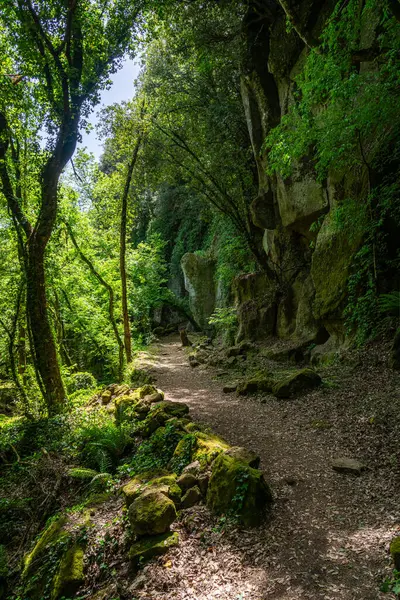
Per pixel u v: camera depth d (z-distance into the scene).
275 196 16.11
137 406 10.10
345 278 10.68
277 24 14.50
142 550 4.39
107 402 12.50
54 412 11.46
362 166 10.21
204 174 18.59
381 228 9.66
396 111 8.12
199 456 5.84
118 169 17.75
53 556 5.19
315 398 8.50
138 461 7.17
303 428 7.18
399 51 7.94
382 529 4.03
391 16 8.23
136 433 8.70
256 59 15.62
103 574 4.59
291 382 9.17
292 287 15.67
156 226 36.06
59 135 11.38
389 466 5.27
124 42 12.09
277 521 4.47
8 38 10.62
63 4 10.43
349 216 9.91
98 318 19.91
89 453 8.25
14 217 11.80
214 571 3.88
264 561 3.88
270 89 15.42
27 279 11.47
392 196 9.12
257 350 15.26
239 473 4.86
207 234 30.84
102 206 18.25
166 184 33.19
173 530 4.63
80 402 12.91
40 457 8.89
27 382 13.95
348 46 8.52
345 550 3.83
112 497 6.16
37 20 10.03
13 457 9.84
